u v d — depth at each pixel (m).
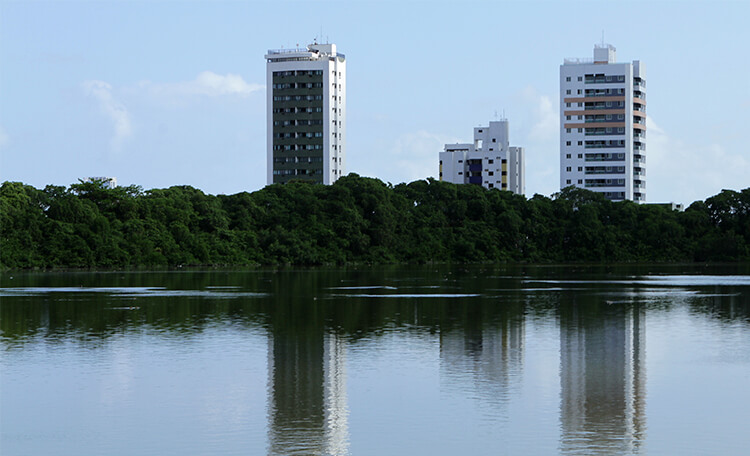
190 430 37.62
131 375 50.16
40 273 185.75
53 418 39.84
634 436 36.50
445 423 38.69
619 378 48.88
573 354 57.59
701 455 33.94
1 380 48.66
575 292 117.25
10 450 34.91
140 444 35.59
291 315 83.50
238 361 55.03
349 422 38.91
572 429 37.59
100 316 82.50
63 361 55.09
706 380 48.28
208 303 98.12
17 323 76.38
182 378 49.19
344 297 108.06
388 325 74.56
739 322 76.62
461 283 142.88
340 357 56.38
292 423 38.81
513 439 36.12
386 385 46.97
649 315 82.94
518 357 56.41
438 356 56.75
